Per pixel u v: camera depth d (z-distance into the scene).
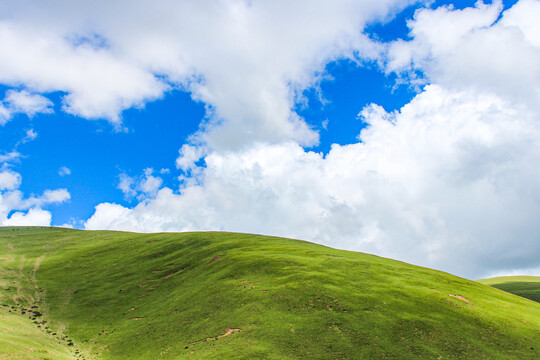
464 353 44.50
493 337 48.84
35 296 77.88
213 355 43.72
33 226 166.88
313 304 55.84
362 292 60.84
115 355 50.66
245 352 42.97
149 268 95.62
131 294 78.94
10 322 57.59
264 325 50.28
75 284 86.31
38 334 55.72
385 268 77.25
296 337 46.66
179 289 75.69
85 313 70.31
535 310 62.97
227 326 52.12
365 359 42.12
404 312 54.09
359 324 49.97
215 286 70.12
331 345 44.78
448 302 59.16
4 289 78.50
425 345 45.69
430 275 77.75
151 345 51.97
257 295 61.06
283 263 77.69
